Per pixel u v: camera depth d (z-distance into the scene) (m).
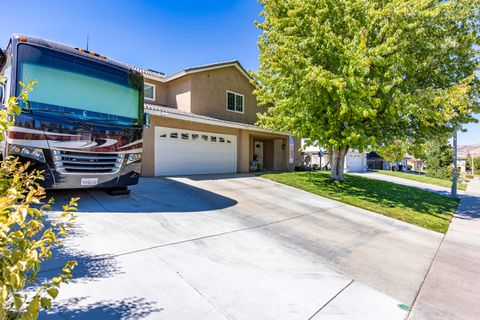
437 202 11.04
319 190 10.52
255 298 2.89
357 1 9.10
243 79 16.66
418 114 8.51
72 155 4.99
